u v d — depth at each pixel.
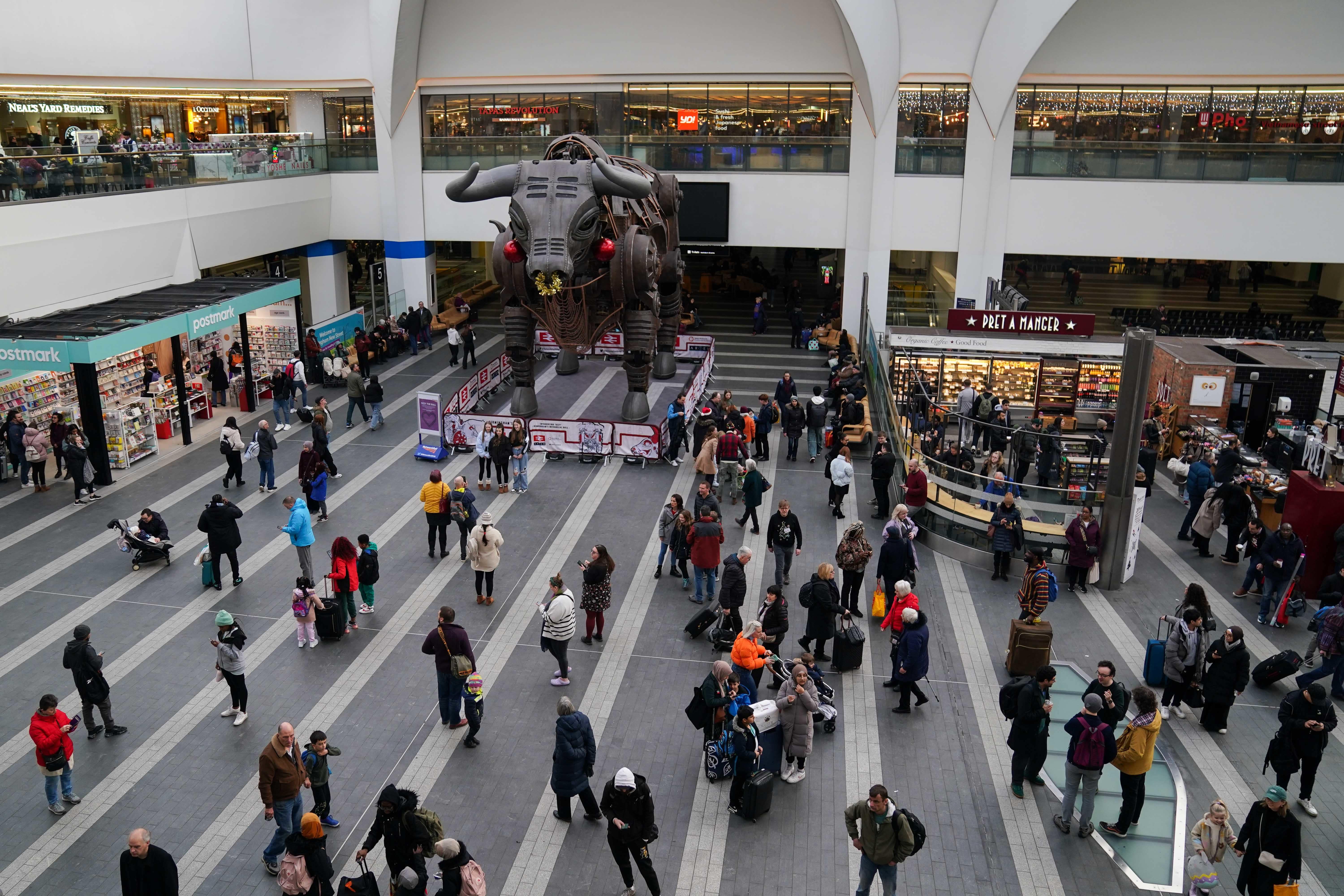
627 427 22.59
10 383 21.50
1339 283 36.34
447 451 23.20
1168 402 25.02
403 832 9.30
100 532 18.91
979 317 26.91
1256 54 30.34
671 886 10.27
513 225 21.38
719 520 15.95
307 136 33.75
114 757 12.34
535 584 16.88
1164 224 31.14
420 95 34.38
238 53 31.41
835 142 33.06
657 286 26.38
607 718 13.16
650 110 34.50
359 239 35.47
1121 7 30.33
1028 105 32.00
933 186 32.25
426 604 16.19
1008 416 25.27
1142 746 10.66
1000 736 12.95
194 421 25.62
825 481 21.95
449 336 30.81
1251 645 15.39
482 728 12.93
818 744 12.73
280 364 28.33
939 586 17.22
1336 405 23.34
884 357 27.75
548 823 11.20
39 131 31.36
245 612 15.93
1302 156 29.92
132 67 27.25
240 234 29.36
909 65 30.97
